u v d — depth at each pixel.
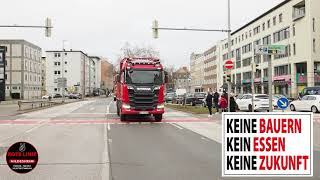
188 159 10.34
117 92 27.47
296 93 65.00
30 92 105.38
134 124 21.84
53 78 128.25
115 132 17.50
